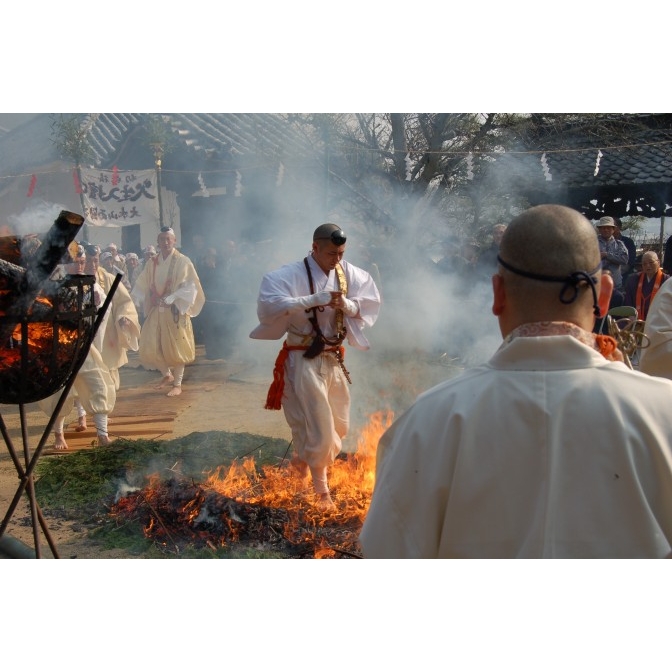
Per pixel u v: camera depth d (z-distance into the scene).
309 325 5.07
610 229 10.66
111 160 16.59
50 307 2.78
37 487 5.34
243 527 4.36
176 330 9.08
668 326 4.35
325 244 5.02
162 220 14.62
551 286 1.77
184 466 5.71
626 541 1.65
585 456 1.68
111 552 4.27
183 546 4.27
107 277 7.66
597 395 1.71
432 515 1.75
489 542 1.71
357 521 4.64
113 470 5.56
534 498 1.69
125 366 11.63
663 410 1.71
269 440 6.43
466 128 12.34
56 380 2.88
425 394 1.87
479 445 1.73
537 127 13.25
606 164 13.59
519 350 1.78
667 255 12.07
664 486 1.67
